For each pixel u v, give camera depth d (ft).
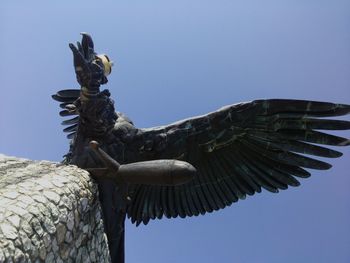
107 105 37.81
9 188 29.04
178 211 43.06
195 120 40.01
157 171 32.94
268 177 41.98
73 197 31.89
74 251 31.53
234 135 40.45
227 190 42.47
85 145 37.35
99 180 36.27
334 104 38.55
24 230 25.93
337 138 39.34
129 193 41.14
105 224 36.96
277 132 40.14
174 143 39.58
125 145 38.29
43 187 30.42
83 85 36.86
